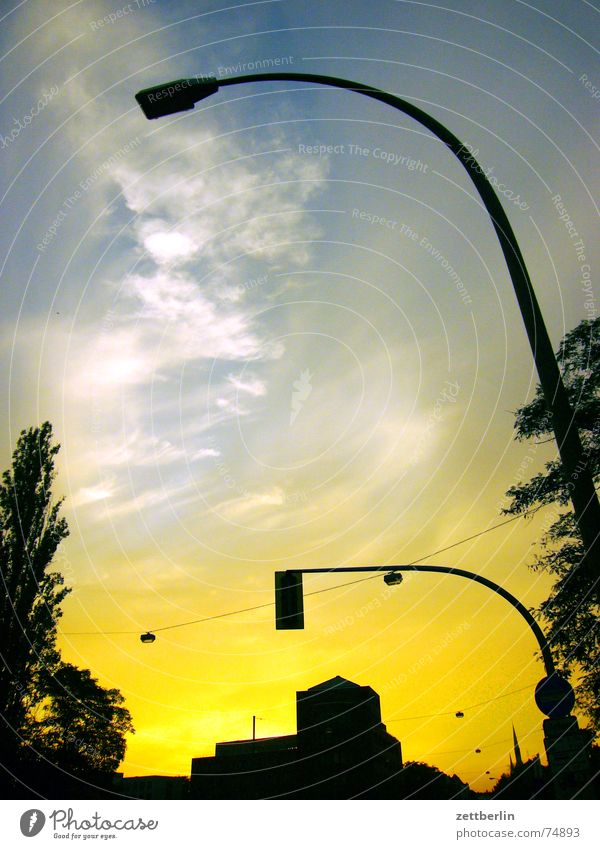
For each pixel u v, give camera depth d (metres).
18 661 19.89
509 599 12.03
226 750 59.88
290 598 11.91
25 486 21.22
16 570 20.45
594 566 5.05
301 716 60.69
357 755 57.78
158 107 8.02
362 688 61.69
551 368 5.65
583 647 13.44
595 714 13.08
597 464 13.27
